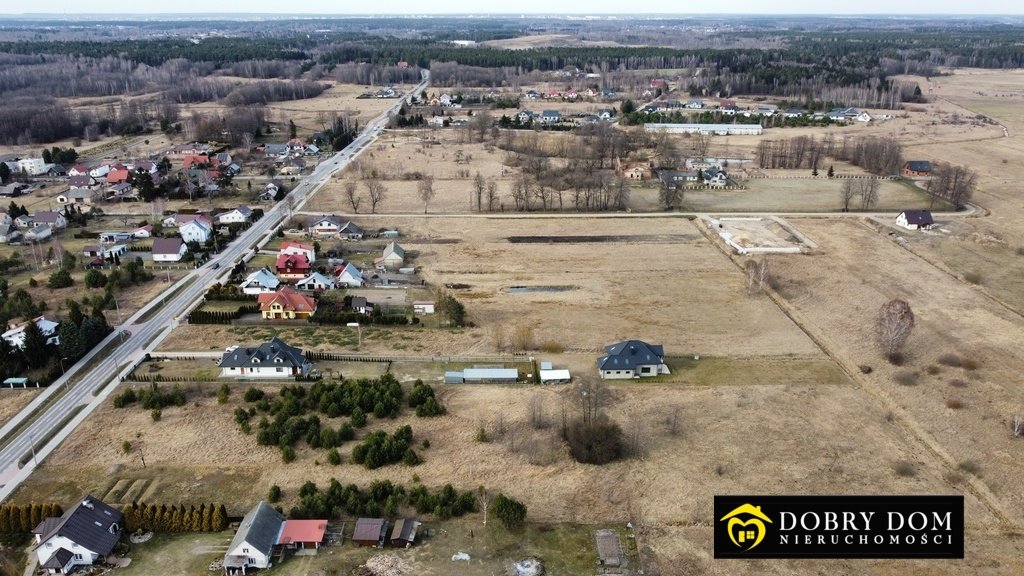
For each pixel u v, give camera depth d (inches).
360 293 4547.2
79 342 3673.7
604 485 2684.5
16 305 4190.5
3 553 2352.4
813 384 3417.8
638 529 2459.4
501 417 3132.4
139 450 2893.7
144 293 4576.8
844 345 3826.3
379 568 2274.9
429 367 3609.7
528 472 2765.7
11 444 2938.0
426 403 3157.0
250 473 2755.9
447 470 2778.1
